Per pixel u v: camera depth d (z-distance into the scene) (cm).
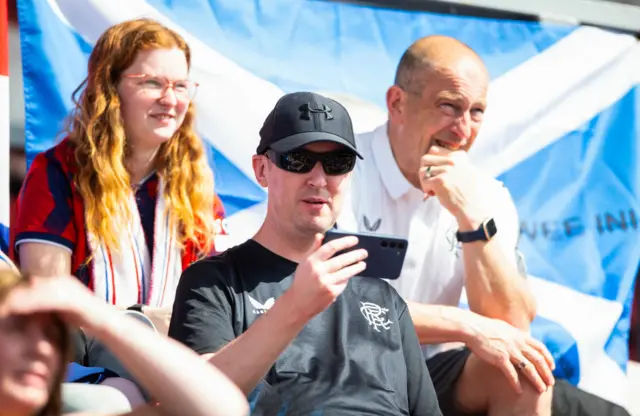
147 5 1341
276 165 993
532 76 1579
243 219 1375
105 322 627
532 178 1566
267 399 937
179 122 1252
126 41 1226
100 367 967
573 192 1591
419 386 1021
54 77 1270
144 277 1212
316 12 1454
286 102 1010
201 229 1266
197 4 1377
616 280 1600
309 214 994
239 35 1402
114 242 1189
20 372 587
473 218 1354
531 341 1300
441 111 1464
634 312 1688
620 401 1573
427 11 1525
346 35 1469
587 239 1588
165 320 1092
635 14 1655
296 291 845
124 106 1229
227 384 665
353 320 1002
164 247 1227
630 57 1642
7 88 1252
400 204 1441
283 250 1012
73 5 1291
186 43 1269
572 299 1562
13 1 1269
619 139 1630
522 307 1359
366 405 952
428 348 1394
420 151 1451
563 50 1606
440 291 1445
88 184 1191
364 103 1461
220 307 960
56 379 605
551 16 1603
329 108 1007
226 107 1380
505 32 1573
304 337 977
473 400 1316
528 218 1555
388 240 1012
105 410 856
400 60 1488
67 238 1176
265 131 1018
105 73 1223
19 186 1260
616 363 1584
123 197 1202
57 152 1210
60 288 608
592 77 1617
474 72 1478
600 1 1631
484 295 1349
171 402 645
